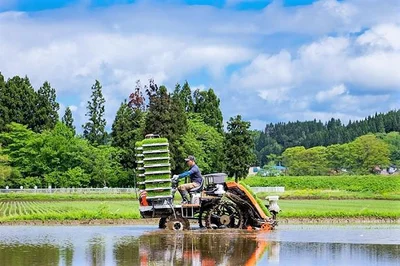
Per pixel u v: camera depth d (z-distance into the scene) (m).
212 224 22.64
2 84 93.00
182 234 20.75
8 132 85.81
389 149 135.75
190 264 13.89
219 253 15.71
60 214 29.05
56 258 14.81
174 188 23.12
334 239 19.80
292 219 30.59
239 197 22.62
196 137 90.06
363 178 91.88
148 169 22.77
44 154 80.25
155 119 78.00
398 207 43.69
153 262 14.17
